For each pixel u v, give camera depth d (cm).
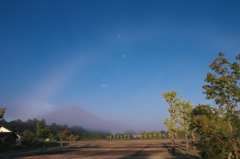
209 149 1105
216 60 1515
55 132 11819
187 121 3116
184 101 3161
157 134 10431
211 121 1124
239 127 1103
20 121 10188
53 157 2734
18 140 6119
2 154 3416
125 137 10350
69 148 4766
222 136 1086
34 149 4803
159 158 2389
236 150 1031
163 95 3097
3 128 6125
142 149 3941
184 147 3972
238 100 1359
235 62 1442
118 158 2484
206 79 1493
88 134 11912
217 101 1405
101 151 3678
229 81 1380
